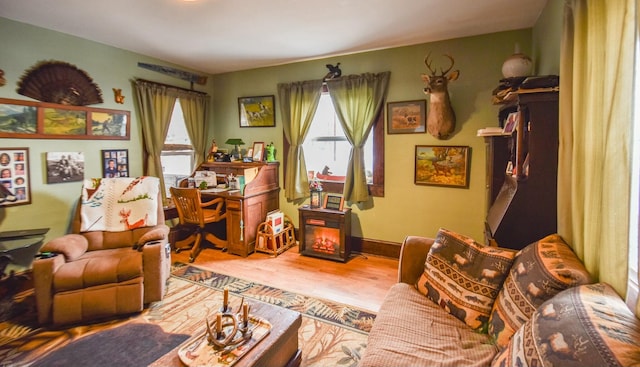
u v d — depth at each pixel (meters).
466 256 1.73
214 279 3.04
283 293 2.75
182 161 4.27
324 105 4.00
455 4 2.41
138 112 3.66
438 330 1.49
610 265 1.16
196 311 2.44
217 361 1.33
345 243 3.52
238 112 4.46
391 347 1.35
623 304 1.02
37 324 2.25
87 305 2.21
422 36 3.11
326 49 3.49
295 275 3.14
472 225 3.27
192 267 3.34
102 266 2.30
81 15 2.57
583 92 1.40
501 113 2.67
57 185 2.98
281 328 1.58
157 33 2.99
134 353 1.95
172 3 2.36
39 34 2.81
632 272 1.13
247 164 4.09
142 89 3.60
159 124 3.81
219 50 3.52
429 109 3.26
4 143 2.64
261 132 4.35
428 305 1.71
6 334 2.14
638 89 1.11
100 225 2.84
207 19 2.65
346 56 3.70
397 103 3.47
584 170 1.39
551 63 2.25
